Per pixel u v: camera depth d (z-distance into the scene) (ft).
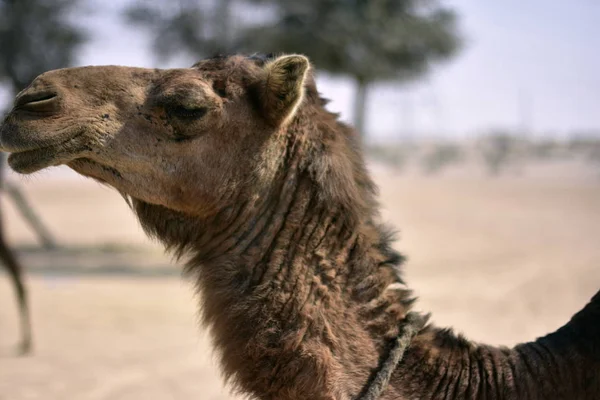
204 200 13.08
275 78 12.77
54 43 83.05
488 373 12.44
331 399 11.91
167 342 38.11
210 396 28.32
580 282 57.31
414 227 101.19
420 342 12.48
